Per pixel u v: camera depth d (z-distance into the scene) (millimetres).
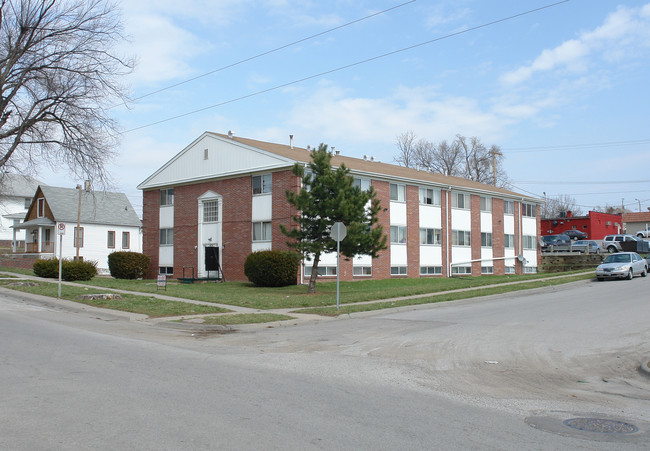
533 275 35406
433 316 16922
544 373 9102
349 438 5434
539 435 5727
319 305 19172
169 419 5934
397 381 8234
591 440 5598
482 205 41938
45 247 49969
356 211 22578
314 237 23672
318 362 9688
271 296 22047
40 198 51594
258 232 31312
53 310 18281
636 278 30594
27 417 5926
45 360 9258
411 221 35531
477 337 12586
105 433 5430
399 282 31344
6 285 25578
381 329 14195
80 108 30656
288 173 29875
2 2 28438
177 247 36469
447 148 70375
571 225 55969
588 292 23891
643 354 10648
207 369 8812
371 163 38781
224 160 33281
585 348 11227
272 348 11312
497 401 7191
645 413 6801
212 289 26203
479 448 5230
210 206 34562
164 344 11609
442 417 6297
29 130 30781
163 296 21672
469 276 39375
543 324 14602
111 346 11008
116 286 26203
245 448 5066
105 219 52188
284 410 6406
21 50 29047
